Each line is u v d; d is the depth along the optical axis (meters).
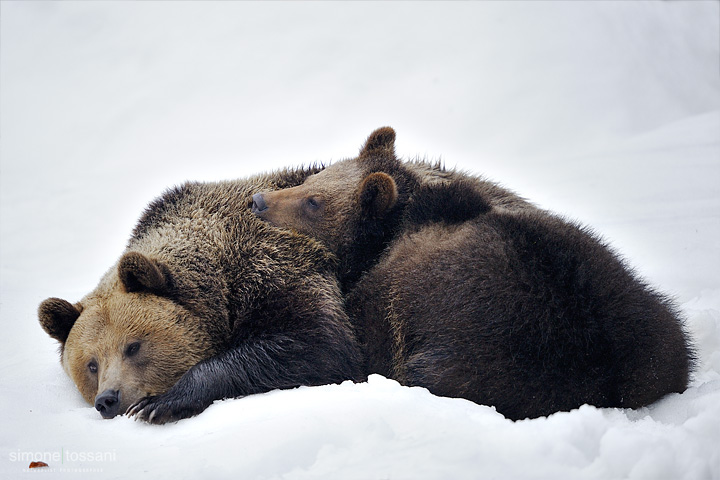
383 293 11.07
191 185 12.78
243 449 8.10
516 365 9.48
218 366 10.30
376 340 11.00
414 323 10.52
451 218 11.42
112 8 60.25
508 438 7.85
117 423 9.72
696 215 19.47
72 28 59.25
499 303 9.80
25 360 12.62
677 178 24.03
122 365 10.30
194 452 8.23
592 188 24.64
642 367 9.30
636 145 31.38
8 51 57.34
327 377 10.49
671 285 14.59
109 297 10.76
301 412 8.77
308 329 10.66
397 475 7.38
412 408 8.62
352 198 12.27
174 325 10.66
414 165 13.48
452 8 55.25
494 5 53.66
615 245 17.36
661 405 9.51
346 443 8.06
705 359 11.48
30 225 29.17
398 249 11.46
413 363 10.33
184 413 9.87
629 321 9.44
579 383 9.29
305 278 11.21
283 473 7.67
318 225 12.14
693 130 32.31
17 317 15.03
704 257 16.05
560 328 9.47
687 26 49.75
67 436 9.30
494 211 11.34
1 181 38.75
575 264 9.86
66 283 19.66
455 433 8.02
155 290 10.76
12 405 10.38
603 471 7.43
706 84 46.09
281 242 11.74
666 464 7.45
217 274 11.27
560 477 7.38
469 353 9.74
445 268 10.48
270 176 13.48
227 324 11.12
